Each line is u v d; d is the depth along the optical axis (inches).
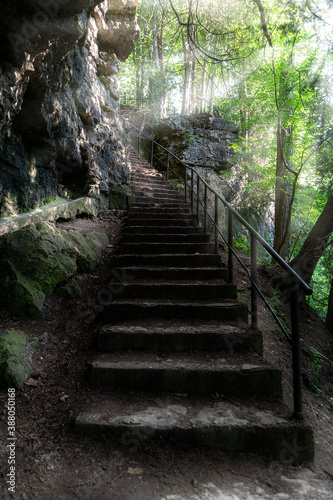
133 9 253.4
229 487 63.8
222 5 183.0
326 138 231.0
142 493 61.1
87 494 60.2
